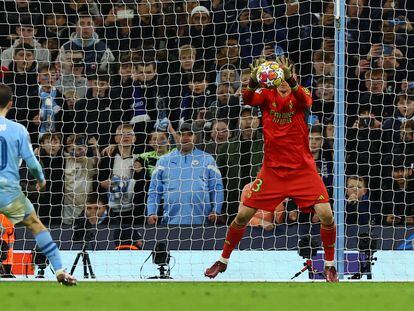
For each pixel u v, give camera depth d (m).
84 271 39.59
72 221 46.94
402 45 52.19
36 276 39.09
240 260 39.91
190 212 44.56
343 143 39.16
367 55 51.31
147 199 45.66
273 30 50.81
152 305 22.38
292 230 42.91
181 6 53.81
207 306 22.19
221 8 53.47
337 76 39.34
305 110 34.09
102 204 45.62
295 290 28.91
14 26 54.22
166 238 42.31
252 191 34.50
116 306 22.03
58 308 21.34
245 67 52.06
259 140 46.38
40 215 47.44
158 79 51.94
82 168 47.09
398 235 41.81
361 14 52.78
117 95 50.97
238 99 49.28
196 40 53.38
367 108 50.78
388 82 50.91
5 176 29.22
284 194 34.22
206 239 42.38
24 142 29.42
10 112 50.91
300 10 52.66
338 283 34.53
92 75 51.28
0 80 51.09
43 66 51.59
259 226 42.41
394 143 48.06
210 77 51.94
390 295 26.89
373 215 46.41
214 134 46.53
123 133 47.16
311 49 49.09
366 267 39.81
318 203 34.09
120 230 42.16
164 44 53.69
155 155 46.97
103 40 53.28
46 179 47.50
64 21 54.00
